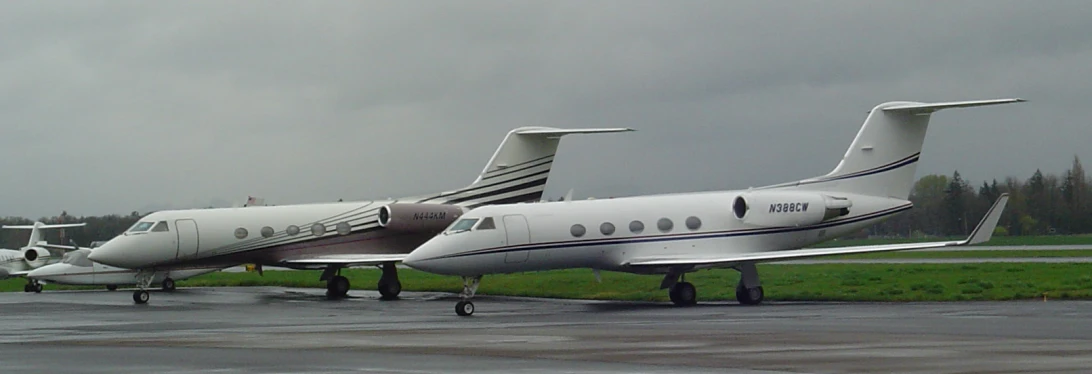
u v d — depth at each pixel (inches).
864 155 1910.7
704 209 1825.8
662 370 807.7
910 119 1923.0
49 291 2384.4
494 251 1621.6
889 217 1916.8
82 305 1809.8
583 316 1448.1
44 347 1029.2
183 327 1301.7
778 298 1804.9
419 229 2139.5
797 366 821.2
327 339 1095.6
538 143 2228.1
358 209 2153.1
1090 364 817.5
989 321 1234.6
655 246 1770.4
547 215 1689.2
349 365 855.7
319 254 2107.5
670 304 1749.5
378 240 2156.7
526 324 1299.2
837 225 1892.2
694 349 946.7
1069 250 3902.6
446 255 1582.2
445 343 1034.7
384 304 1822.1
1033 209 6397.6
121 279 2395.4
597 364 848.3
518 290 2105.1
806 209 1856.5
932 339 1019.3
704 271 2632.9
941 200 6756.9
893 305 1584.6
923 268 2556.6
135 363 880.3
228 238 2025.1
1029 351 908.0
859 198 1897.1
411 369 826.8
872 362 839.7
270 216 2076.8
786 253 1668.3
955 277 2142.0
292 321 1402.6
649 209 1786.4
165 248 1964.8
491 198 2206.0
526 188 2224.4
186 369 836.6
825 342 999.6
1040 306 1498.5
